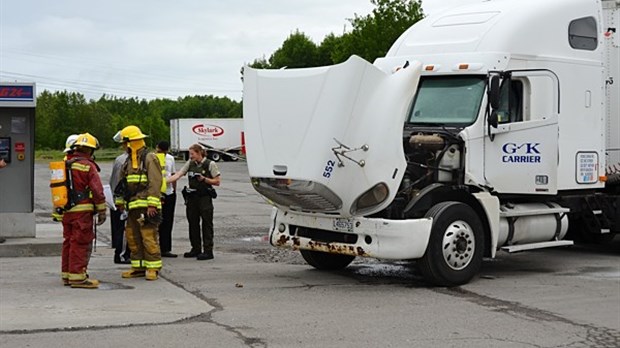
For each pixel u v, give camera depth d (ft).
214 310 27.35
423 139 32.86
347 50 129.80
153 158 33.53
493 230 33.99
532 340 23.89
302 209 32.83
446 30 37.32
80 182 30.91
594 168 39.32
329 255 36.78
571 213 40.29
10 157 43.98
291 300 29.45
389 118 30.83
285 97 31.14
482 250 33.32
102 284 32.32
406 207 32.30
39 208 71.10
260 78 32.07
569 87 37.93
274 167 31.30
